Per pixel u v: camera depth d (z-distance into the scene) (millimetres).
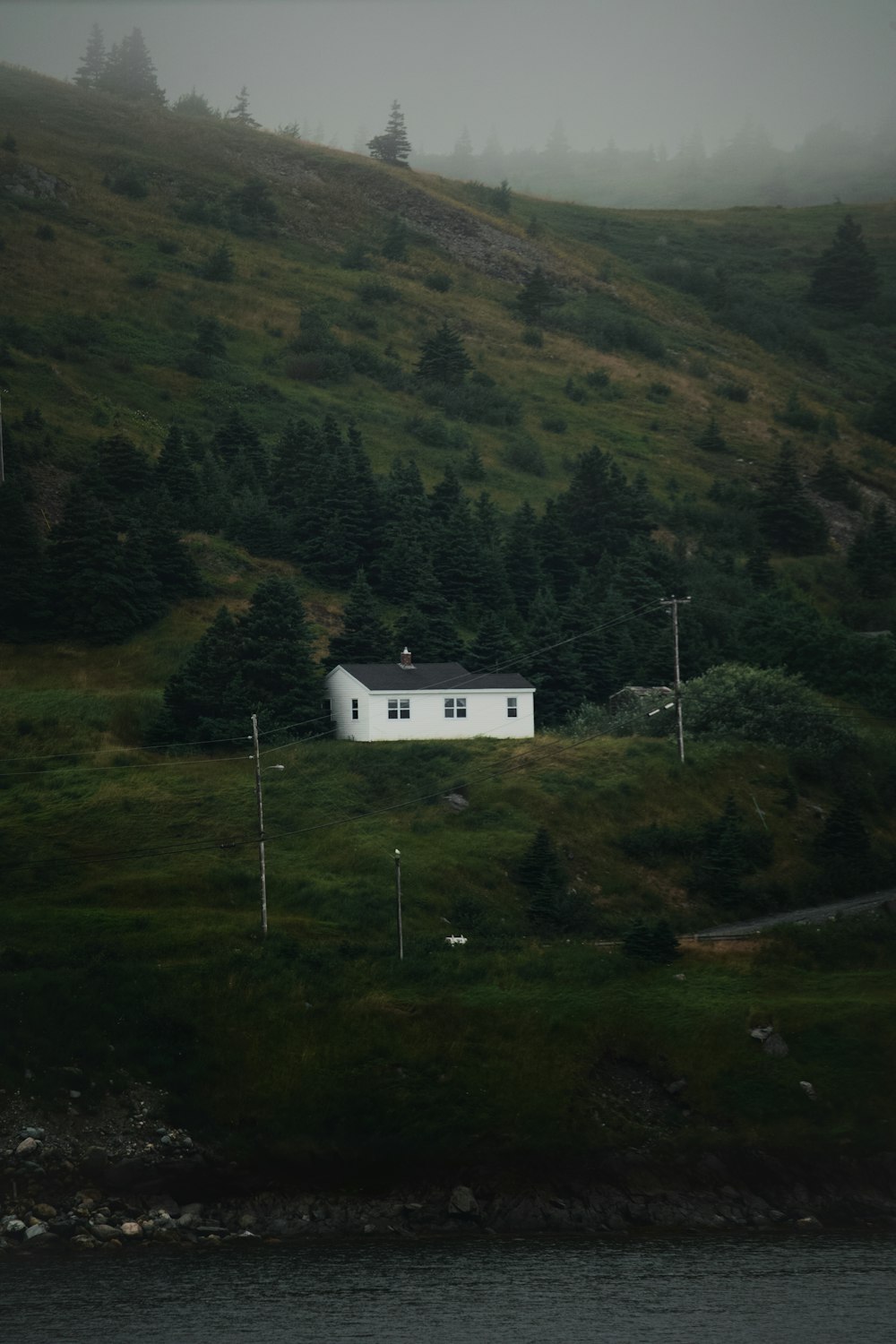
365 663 97750
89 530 105312
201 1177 52031
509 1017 60281
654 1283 46656
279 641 92875
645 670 107812
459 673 94688
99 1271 46344
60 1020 56688
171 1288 45281
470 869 74562
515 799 82438
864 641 120000
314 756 85812
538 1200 52500
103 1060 55625
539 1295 45406
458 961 64438
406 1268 47625
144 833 75438
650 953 66750
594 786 85000
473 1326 43062
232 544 122062
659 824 82812
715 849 79125
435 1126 54750
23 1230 48281
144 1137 53000
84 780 81125
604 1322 43500
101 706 91250
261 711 88562
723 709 97250
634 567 126812
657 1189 53594
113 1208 50250
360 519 123938
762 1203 53594
